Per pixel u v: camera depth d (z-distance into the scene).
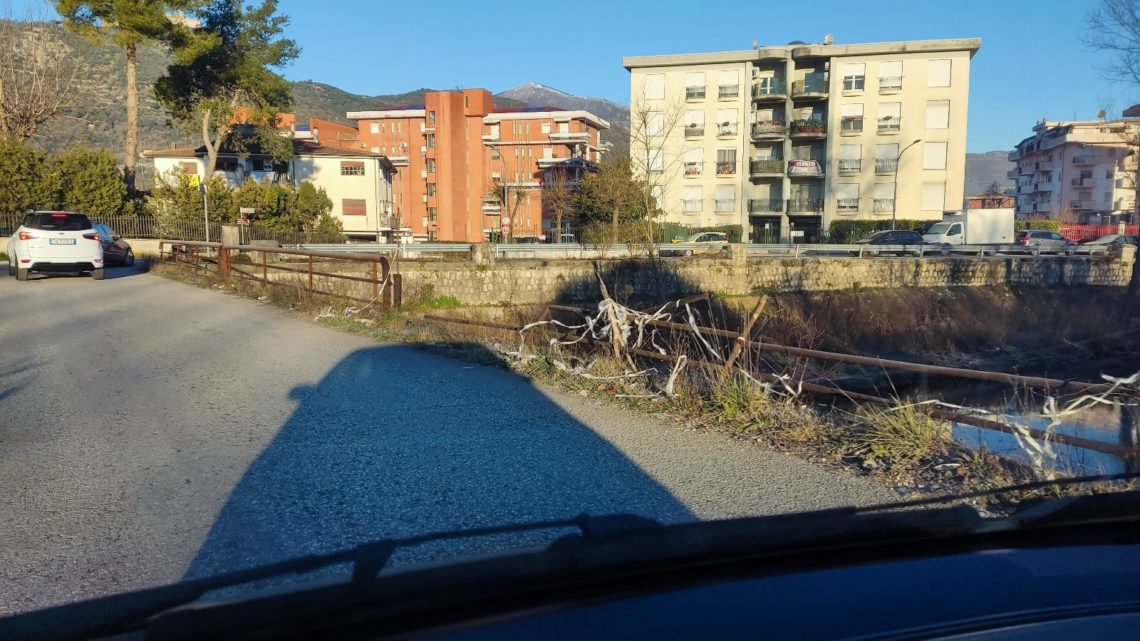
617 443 5.50
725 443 5.53
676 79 49.25
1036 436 4.97
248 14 36.50
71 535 3.71
